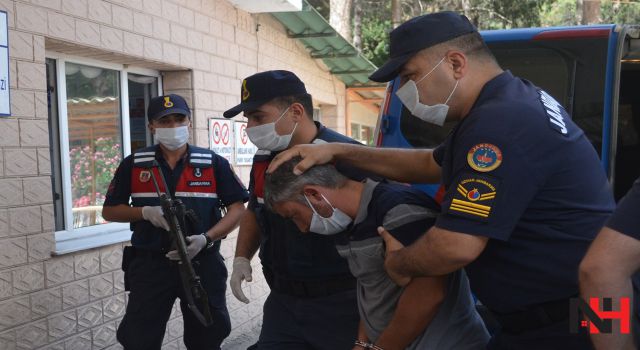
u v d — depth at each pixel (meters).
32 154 3.60
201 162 3.78
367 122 13.02
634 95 3.93
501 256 1.77
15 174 3.50
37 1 3.61
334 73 8.96
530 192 1.66
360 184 2.19
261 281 6.31
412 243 1.92
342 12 16.39
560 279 1.71
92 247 4.02
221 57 5.59
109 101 4.63
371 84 9.74
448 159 1.84
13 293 3.50
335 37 7.34
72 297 3.90
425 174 2.27
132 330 3.60
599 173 1.78
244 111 2.72
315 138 2.78
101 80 4.56
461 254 1.68
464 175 1.70
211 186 3.79
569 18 23.36
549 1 23.11
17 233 3.52
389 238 1.95
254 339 5.68
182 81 5.13
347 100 9.89
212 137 5.38
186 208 3.70
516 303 1.79
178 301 4.90
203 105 5.27
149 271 3.62
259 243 3.13
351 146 2.30
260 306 6.27
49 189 3.71
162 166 3.72
